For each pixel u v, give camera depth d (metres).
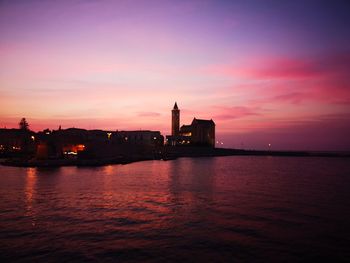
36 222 37.78
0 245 30.00
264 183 78.56
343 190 66.44
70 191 61.16
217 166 142.25
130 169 116.19
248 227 36.38
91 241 31.28
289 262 26.88
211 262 26.73
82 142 150.62
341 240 32.12
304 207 47.50
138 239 32.03
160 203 49.97
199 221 38.84
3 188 64.50
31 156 143.75
